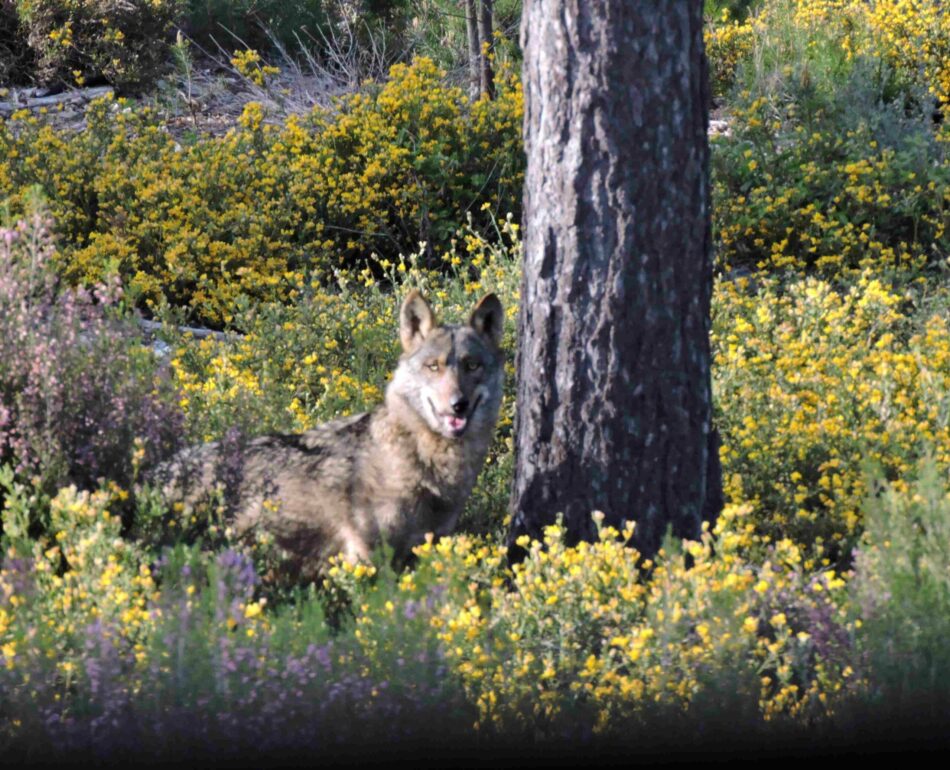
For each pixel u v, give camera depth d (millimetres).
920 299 18047
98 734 7160
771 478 12164
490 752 7445
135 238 20125
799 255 21219
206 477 10430
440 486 10578
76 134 24172
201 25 32406
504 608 8180
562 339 10188
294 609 8469
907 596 7852
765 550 9680
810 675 8016
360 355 15391
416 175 22344
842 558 11016
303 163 22359
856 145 23109
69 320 9867
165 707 7203
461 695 7445
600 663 7621
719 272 20797
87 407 9766
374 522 10555
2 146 22031
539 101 10094
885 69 28562
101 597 7844
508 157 22875
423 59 24531
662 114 9812
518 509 10688
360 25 32719
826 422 12398
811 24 34375
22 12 29984
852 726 7656
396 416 10492
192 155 22391
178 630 7371
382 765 7340
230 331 18016
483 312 10883
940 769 7434
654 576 8859
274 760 7270
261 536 9812
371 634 7586
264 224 20656
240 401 12602
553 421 10328
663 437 10219
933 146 24328
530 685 7566
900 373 13438
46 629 7461
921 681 7723
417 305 10633
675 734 7547
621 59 9695
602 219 9922
